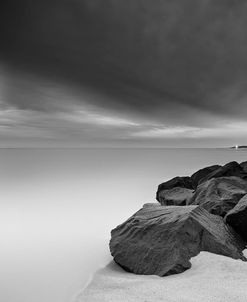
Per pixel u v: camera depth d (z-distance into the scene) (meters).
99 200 30.55
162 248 8.73
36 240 14.18
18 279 9.17
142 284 7.44
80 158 134.25
